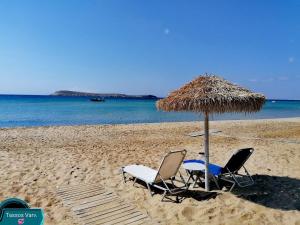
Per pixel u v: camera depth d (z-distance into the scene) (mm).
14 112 36062
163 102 5418
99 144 11383
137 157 8812
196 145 11227
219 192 5547
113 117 30125
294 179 6457
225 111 4785
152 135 14289
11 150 9828
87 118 28484
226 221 4375
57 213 4672
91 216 4570
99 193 5578
